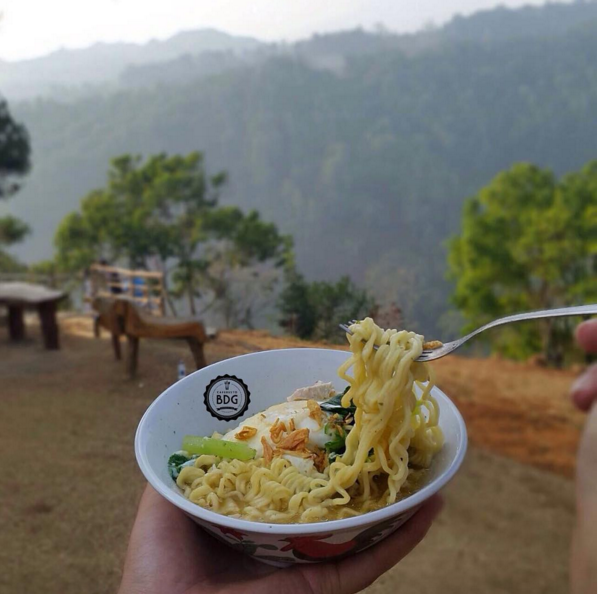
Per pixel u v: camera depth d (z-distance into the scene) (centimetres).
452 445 76
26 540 155
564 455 319
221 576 73
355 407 85
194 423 91
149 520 77
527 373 398
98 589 114
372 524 61
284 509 78
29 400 253
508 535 263
